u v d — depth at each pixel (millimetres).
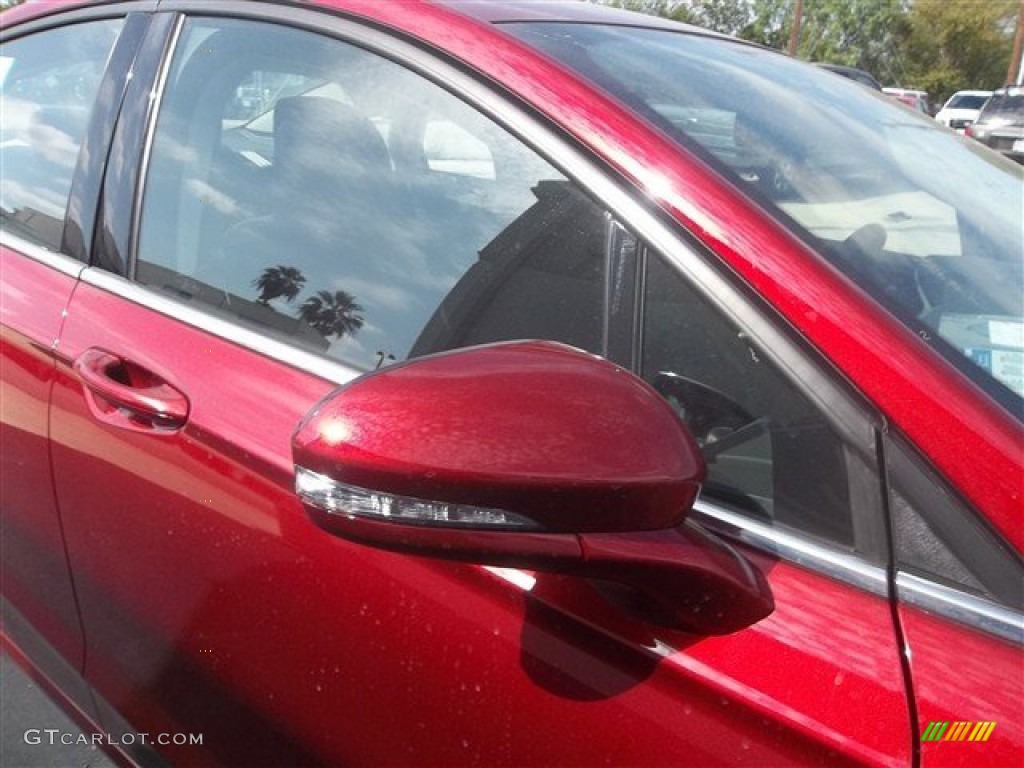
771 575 1232
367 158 1796
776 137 1660
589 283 1455
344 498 1142
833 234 1447
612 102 1520
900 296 1360
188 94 2109
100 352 2000
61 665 2227
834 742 1104
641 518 1105
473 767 1390
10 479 2289
